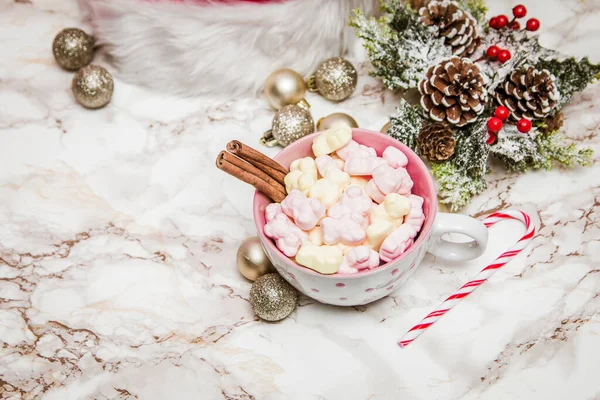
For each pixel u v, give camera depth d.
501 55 0.66
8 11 0.80
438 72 0.63
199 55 0.70
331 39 0.71
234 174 0.56
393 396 0.57
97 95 0.71
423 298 0.61
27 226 0.66
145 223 0.66
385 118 0.71
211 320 0.61
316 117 0.71
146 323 0.61
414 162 0.58
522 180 0.66
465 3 0.69
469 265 0.62
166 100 0.73
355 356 0.59
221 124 0.72
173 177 0.69
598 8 0.73
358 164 0.58
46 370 0.59
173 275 0.63
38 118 0.73
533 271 0.61
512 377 0.57
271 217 0.58
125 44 0.71
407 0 0.70
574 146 0.63
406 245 0.55
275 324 0.60
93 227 0.66
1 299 0.62
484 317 0.59
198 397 0.58
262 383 0.58
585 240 0.62
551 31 0.72
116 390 0.58
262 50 0.70
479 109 0.63
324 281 0.55
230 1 0.67
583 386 0.56
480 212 0.65
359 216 0.56
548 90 0.63
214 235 0.65
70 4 0.80
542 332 0.58
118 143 0.71
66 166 0.69
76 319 0.61
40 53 0.77
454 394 0.56
